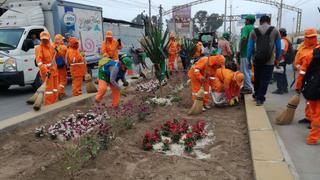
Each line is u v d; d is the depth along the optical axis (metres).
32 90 13.79
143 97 9.60
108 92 10.66
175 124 6.20
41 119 7.38
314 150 5.47
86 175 4.45
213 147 5.58
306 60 5.78
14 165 4.96
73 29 15.85
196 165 4.77
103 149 5.25
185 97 9.88
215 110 8.34
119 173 4.52
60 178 4.41
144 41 9.73
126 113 6.97
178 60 17.92
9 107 10.40
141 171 4.58
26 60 12.36
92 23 17.56
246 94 9.41
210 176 4.43
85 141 5.05
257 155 4.84
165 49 9.76
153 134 5.84
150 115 7.64
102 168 4.66
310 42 7.28
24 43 12.47
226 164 4.84
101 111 7.58
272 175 4.19
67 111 8.21
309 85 5.54
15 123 6.57
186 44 15.21
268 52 7.62
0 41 12.46
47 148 5.60
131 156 5.07
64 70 10.70
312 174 4.57
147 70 18.14
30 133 6.46
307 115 6.88
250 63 8.38
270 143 5.33
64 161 4.79
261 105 7.94
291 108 6.82
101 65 8.15
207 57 8.35
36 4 14.54
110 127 5.85
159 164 4.80
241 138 6.02
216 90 8.65
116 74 8.06
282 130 6.55
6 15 14.16
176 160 4.94
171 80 13.97
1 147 5.74
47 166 4.80
